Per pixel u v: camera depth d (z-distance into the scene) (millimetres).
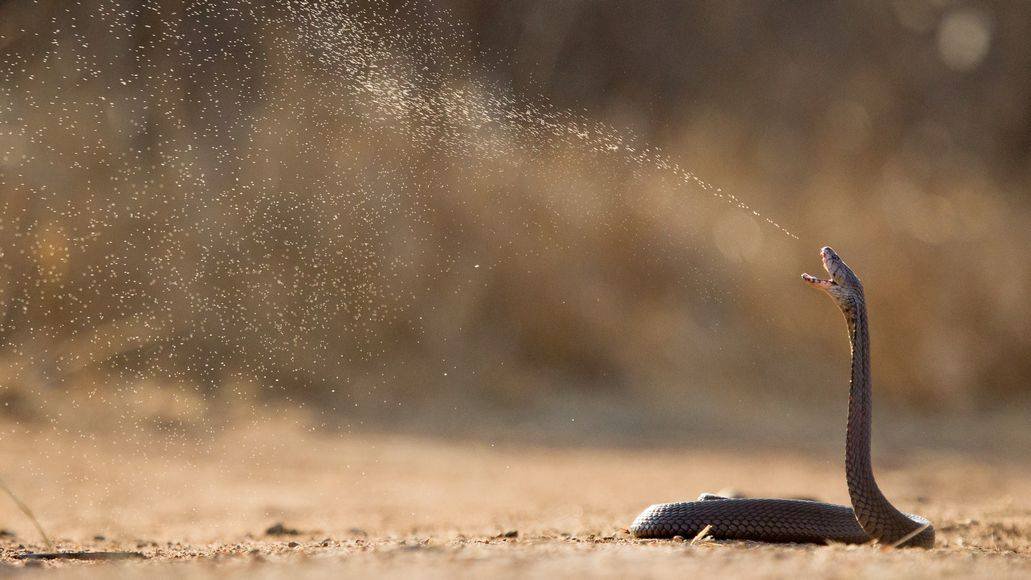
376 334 60156
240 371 54125
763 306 71875
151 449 46750
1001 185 86312
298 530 28906
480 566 16562
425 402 60781
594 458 52469
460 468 47781
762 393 68500
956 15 91938
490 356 64750
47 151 53094
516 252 66438
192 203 52812
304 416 54750
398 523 31141
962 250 74188
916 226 76625
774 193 76875
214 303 53562
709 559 17281
